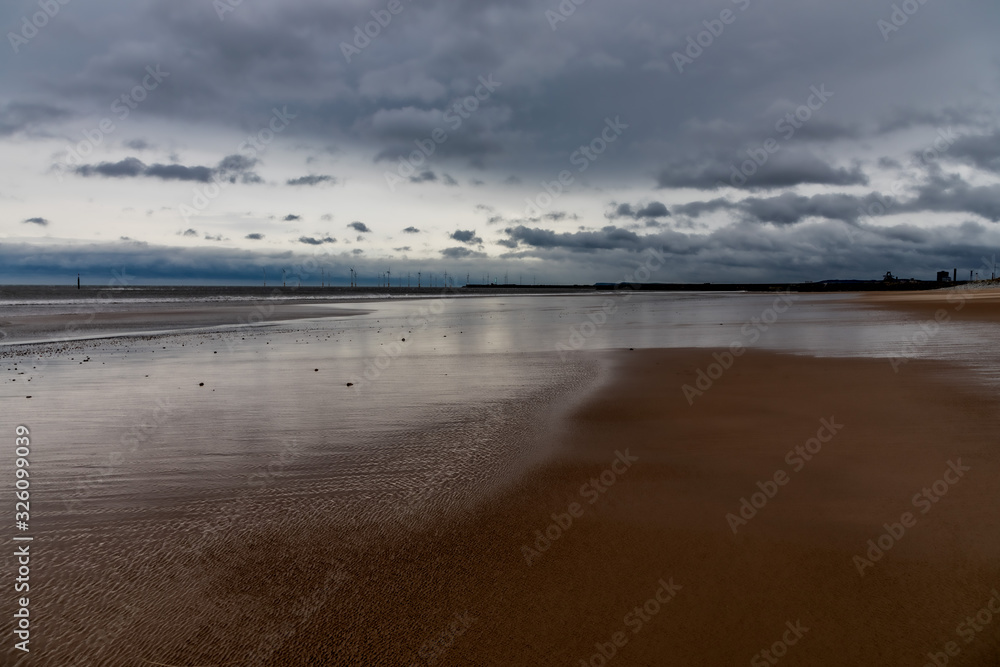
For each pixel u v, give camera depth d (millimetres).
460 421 9156
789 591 4219
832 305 46625
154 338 23734
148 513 5668
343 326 30312
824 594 4176
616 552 4805
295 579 4445
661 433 8297
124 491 6238
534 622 3891
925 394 10422
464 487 6293
